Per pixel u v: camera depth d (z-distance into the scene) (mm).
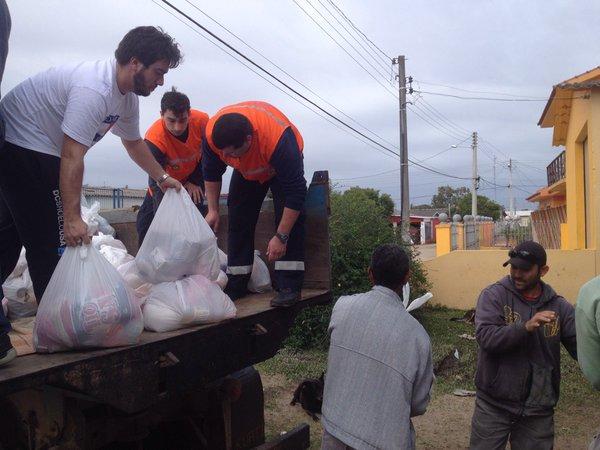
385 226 9570
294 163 3197
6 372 1870
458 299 11148
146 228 4355
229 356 2801
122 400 2186
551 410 3094
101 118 2611
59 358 2078
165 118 4301
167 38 2674
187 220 2916
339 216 8852
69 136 2486
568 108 13805
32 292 3125
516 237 19094
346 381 2584
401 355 2529
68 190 2434
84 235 2328
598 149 10930
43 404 2199
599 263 10469
